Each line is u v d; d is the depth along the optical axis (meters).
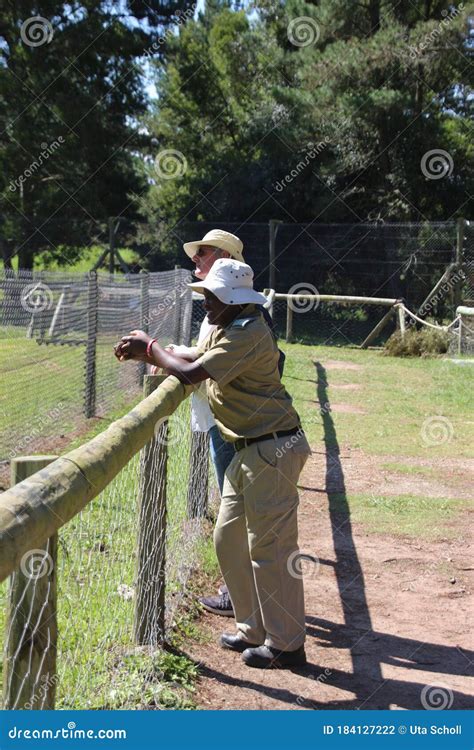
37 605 2.17
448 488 7.60
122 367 11.39
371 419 10.68
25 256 26.52
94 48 25.20
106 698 3.36
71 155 25.50
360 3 23.77
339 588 5.17
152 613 3.89
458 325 18.48
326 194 24.28
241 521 4.04
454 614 4.83
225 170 25.88
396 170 23.62
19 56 25.11
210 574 5.19
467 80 23.20
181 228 25.72
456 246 21.19
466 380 14.20
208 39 27.48
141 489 3.87
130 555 4.53
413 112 23.14
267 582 3.91
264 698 3.68
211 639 4.30
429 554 5.83
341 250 23.92
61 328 8.97
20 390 8.25
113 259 22.98
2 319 7.89
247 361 3.69
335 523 6.47
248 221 26.17
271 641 3.97
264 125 24.69
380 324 19.69
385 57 22.30
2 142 25.36
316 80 23.36
